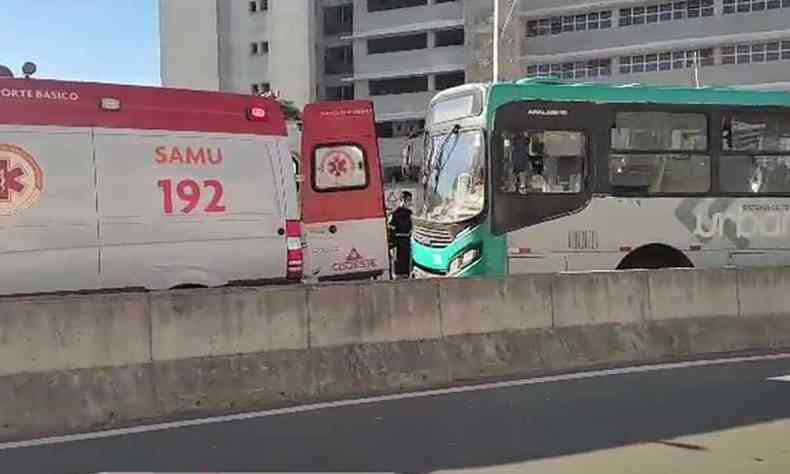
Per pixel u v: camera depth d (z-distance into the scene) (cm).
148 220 966
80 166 938
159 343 770
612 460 617
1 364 703
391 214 1950
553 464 608
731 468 597
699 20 5653
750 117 1377
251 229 1024
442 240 1357
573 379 898
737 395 819
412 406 785
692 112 1353
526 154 1291
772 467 599
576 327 979
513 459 620
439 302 909
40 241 912
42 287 912
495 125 1288
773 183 1387
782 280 1109
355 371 850
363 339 866
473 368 909
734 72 5556
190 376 776
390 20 6725
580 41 6044
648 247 1330
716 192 1359
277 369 815
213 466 608
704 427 705
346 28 7306
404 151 1509
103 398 733
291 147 1488
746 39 5497
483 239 1284
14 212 905
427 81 6656
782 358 1009
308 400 813
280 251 1040
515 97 1297
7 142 905
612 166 1320
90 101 952
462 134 1348
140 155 969
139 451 646
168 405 760
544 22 6234
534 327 955
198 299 792
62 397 717
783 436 679
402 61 6662
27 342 715
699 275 1057
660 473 587
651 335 1018
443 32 6612
